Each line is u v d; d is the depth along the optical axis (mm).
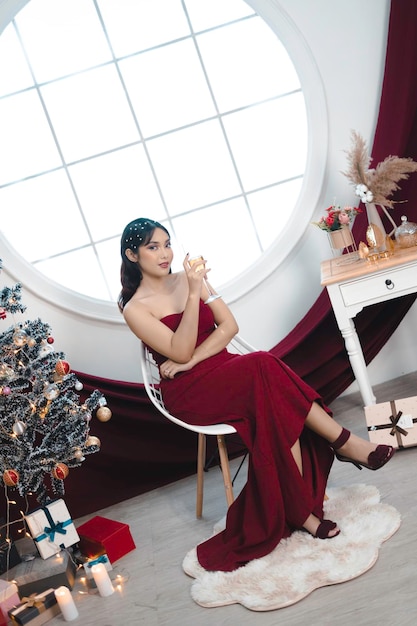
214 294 2836
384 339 3621
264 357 2541
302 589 2133
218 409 2580
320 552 2299
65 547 2682
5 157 5309
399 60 3369
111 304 3658
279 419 2451
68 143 5430
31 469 2711
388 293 3021
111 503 3408
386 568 2137
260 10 3531
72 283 5422
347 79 3531
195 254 5406
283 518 2422
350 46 3504
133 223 2803
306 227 3654
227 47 5293
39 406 2738
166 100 5438
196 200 5523
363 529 2354
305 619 2014
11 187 5344
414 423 2871
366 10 3467
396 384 3682
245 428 2518
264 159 5438
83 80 5305
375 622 1902
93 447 2826
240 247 5418
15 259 3541
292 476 2424
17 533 3217
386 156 3426
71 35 5121
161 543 2785
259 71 5328
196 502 3076
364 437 3143
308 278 3709
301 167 5309
